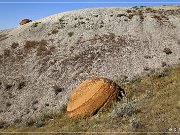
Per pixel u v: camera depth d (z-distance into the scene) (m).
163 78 28.53
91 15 63.59
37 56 50.59
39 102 39.50
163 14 65.75
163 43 53.62
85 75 44.38
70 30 58.16
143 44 52.91
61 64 47.53
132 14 64.06
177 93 20.55
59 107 37.34
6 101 40.69
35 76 45.50
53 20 63.25
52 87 42.25
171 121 16.02
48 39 55.59
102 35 55.66
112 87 24.17
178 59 48.75
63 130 19.84
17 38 57.44
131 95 25.31
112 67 46.03
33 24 62.22
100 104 23.27
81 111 23.33
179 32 58.25
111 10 66.44
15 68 48.16
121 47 51.69
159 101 19.94
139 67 46.09
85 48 51.53
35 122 27.59
